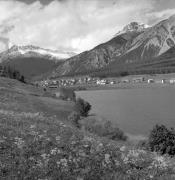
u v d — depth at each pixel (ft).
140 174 53.52
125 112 425.28
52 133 72.90
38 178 45.60
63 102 344.69
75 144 64.59
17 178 44.50
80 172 49.83
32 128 74.64
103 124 178.29
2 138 59.36
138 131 261.24
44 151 56.03
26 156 52.75
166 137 104.12
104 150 63.00
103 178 49.21
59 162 51.37
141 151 73.41
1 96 260.21
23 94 319.27
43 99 336.90
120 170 54.39
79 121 203.51
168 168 59.62
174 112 410.11
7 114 95.50
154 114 395.55
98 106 521.24
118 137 171.22
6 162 48.93
